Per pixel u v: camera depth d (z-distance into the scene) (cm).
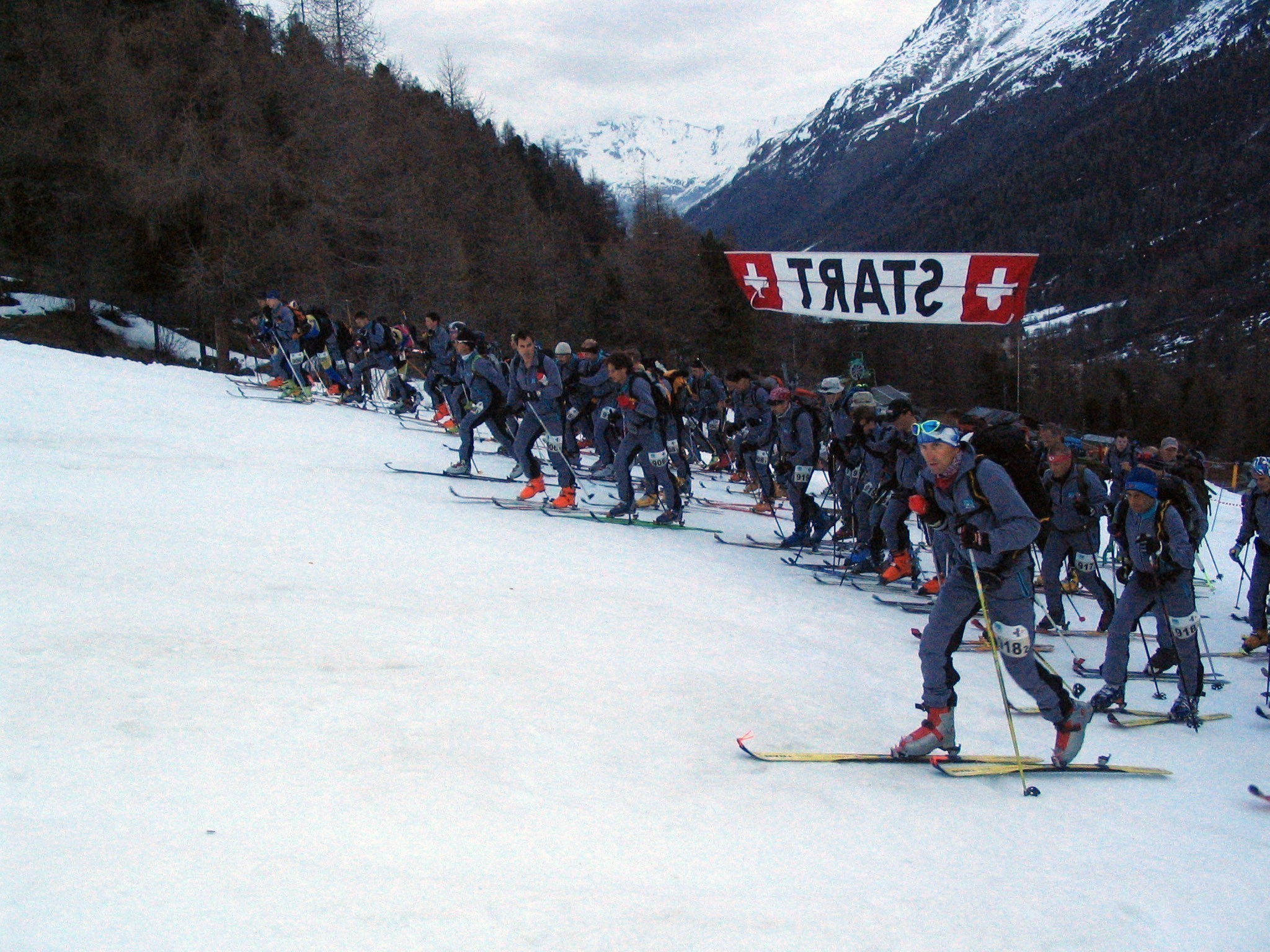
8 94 2666
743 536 1129
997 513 464
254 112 2816
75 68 2703
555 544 859
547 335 4597
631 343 5353
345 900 263
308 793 327
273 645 476
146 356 2967
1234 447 7181
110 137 2673
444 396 1459
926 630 495
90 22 2850
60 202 2706
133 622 477
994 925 322
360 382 1659
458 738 398
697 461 1700
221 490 848
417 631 538
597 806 360
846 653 682
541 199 7531
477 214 4778
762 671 580
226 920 244
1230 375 8488
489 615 593
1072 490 900
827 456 1076
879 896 329
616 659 547
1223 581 1378
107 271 2750
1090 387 8225
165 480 857
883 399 1019
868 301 990
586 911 280
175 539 657
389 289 3189
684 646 599
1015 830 420
